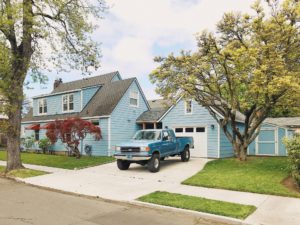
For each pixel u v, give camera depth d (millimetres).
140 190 10312
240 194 9570
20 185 11727
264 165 14836
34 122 29078
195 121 21469
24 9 13359
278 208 7922
